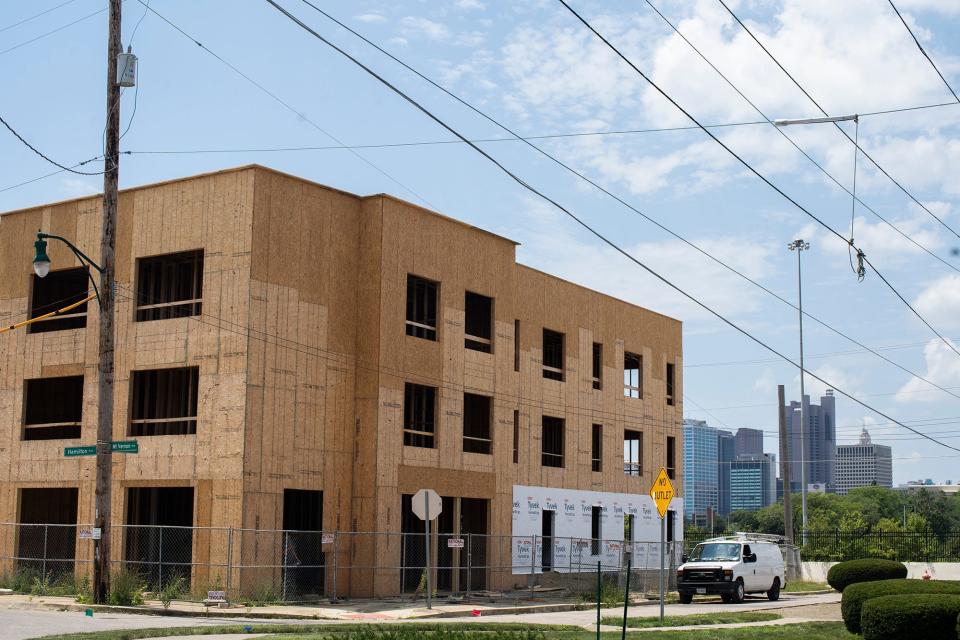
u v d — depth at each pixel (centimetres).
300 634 2047
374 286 3550
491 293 4081
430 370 3731
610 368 4972
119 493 3356
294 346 3338
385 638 1952
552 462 4609
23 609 2805
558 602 3453
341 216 3544
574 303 4738
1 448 3669
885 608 2050
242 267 3234
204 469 3209
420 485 3644
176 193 3400
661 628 2478
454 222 3903
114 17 2822
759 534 5472
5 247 3781
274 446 3241
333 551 3284
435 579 3575
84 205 3616
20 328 3697
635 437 5278
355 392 3534
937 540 5656
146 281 3519
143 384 3488
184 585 3145
